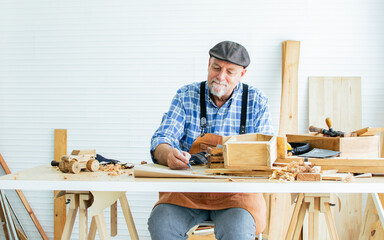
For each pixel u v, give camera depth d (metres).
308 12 3.41
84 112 3.57
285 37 3.43
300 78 3.42
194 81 3.48
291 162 1.76
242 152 1.70
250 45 3.44
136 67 3.52
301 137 2.16
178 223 1.88
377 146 2.04
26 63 3.60
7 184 1.61
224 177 1.68
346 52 3.41
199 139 2.28
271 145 1.67
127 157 3.55
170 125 2.33
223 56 2.15
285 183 1.52
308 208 1.80
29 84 3.61
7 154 3.65
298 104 3.43
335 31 3.41
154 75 3.51
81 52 3.55
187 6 3.47
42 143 3.61
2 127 3.64
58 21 3.56
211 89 2.24
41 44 3.58
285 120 3.31
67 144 3.58
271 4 3.42
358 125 3.36
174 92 3.50
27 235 3.62
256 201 1.93
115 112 3.55
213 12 3.45
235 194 1.94
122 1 3.51
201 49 3.47
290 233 1.90
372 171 1.72
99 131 3.56
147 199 3.54
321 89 3.38
